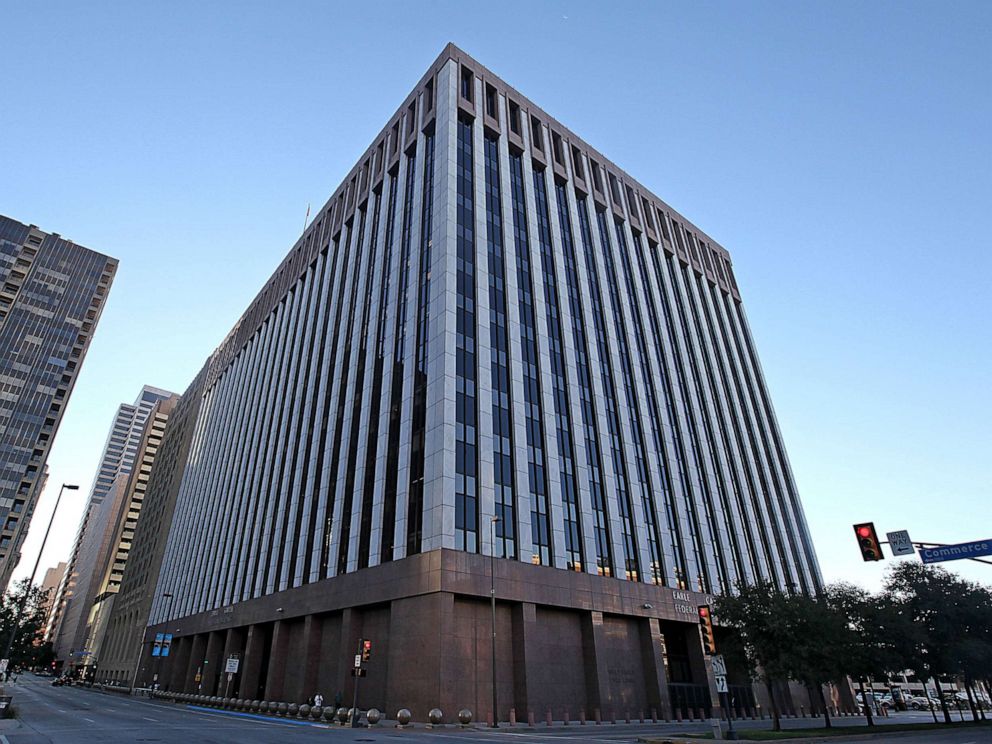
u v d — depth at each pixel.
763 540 67.94
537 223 59.25
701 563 56.78
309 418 63.78
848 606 42.34
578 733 30.48
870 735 30.97
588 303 60.22
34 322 113.81
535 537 43.09
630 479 53.50
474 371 45.59
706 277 87.75
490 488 41.69
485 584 38.34
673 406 65.38
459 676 35.50
